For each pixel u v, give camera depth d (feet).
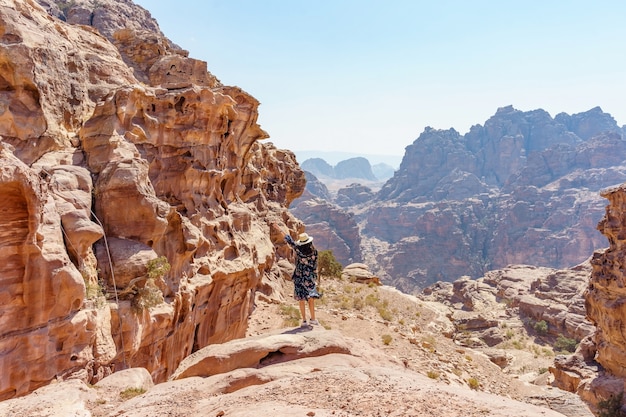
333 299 123.13
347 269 183.93
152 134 69.92
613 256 117.80
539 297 262.47
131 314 51.75
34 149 57.82
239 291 86.07
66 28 83.46
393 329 96.84
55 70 66.13
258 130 111.45
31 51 60.13
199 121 78.79
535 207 645.10
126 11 279.08
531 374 152.76
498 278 333.21
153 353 57.21
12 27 59.47
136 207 56.39
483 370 90.99
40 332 39.88
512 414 18.56
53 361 41.14
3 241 38.19
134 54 133.18
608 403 105.81
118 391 31.76
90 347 45.37
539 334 224.53
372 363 32.07
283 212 168.25
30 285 39.40
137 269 53.21
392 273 619.67
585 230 559.38
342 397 21.20
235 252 84.94
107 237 55.77
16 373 38.19
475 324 212.84
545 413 18.92
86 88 74.49
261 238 115.75
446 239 649.61
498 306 276.00
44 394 28.50
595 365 126.72
